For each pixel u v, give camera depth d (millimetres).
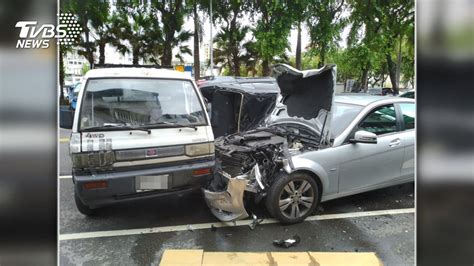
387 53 17812
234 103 6098
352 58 17562
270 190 3604
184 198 4402
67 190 4734
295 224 3719
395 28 17438
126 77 3590
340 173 3814
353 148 3869
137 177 3275
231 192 3420
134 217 3887
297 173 3639
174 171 3400
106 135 3289
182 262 2859
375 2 16688
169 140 3471
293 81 4141
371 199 4434
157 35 19859
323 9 16375
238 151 3797
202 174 3557
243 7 17938
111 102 3469
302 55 21219
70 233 3520
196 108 3748
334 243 3342
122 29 19984
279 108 4746
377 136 4051
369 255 3004
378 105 4195
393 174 4148
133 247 3277
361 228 3650
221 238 3443
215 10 18359
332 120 3957
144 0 17922
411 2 16344
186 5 18078
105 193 3180
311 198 3744
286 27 16203
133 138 3354
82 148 3180
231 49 22391
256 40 16938
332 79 3646
